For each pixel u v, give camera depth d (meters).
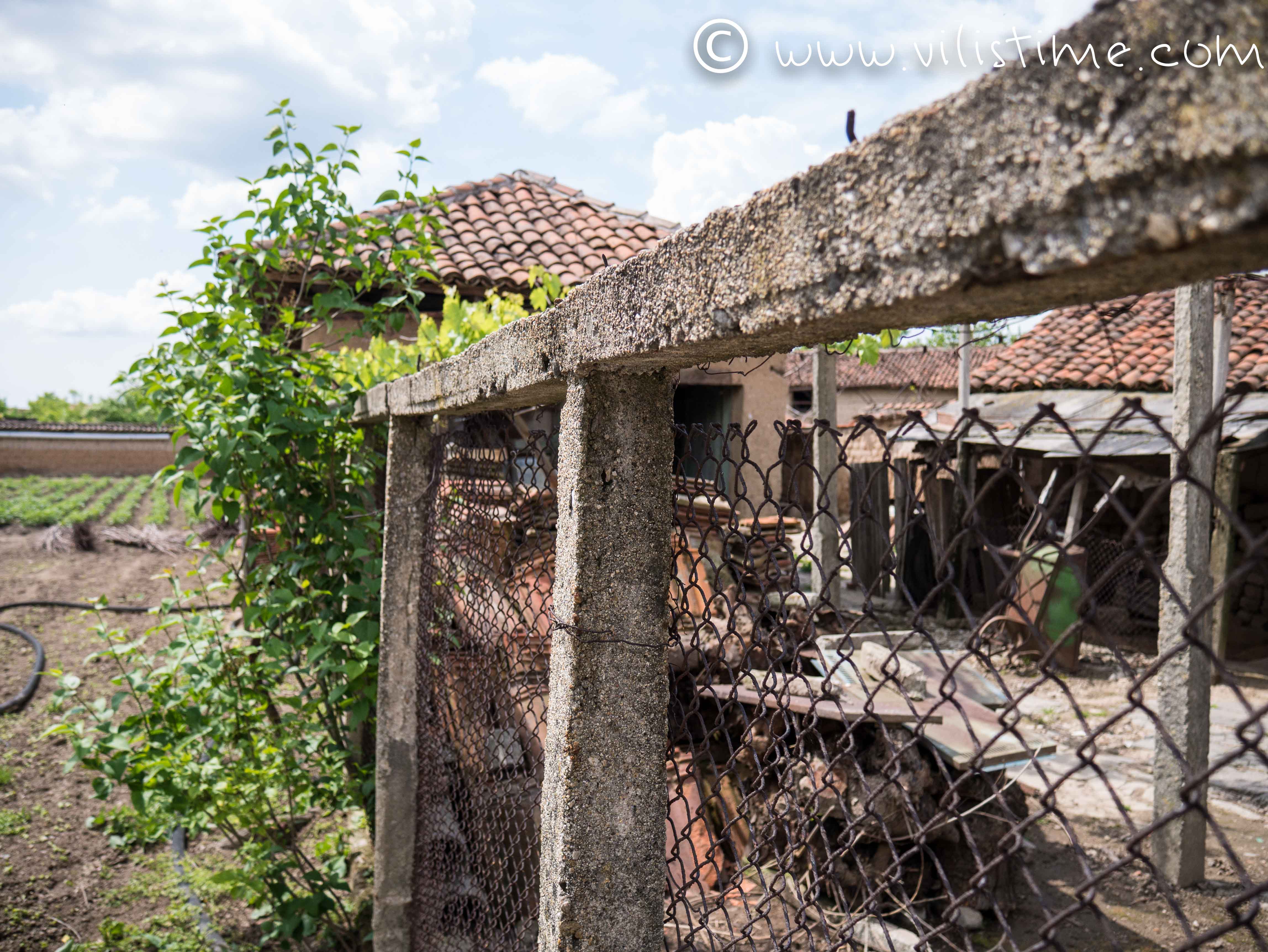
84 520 19.17
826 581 1.10
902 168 0.75
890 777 1.03
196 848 4.75
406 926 3.01
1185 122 0.53
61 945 3.75
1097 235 0.60
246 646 3.62
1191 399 4.14
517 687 2.33
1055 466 9.38
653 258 1.17
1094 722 6.39
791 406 20.38
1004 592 0.79
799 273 0.89
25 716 6.70
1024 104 0.64
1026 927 3.63
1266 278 4.06
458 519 2.64
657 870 1.50
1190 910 3.86
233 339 3.50
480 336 4.30
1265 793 5.20
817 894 1.22
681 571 3.57
